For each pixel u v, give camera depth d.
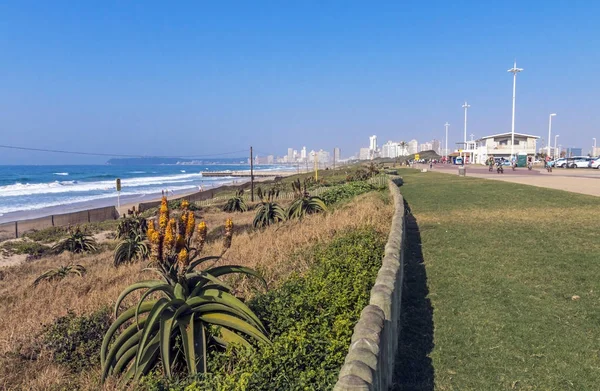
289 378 3.74
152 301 5.11
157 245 4.93
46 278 13.65
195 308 4.82
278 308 5.36
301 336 4.36
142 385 4.40
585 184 26.08
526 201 17.56
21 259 22.75
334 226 11.85
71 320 6.68
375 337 3.58
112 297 8.46
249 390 3.60
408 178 39.06
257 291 6.67
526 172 45.88
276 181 80.44
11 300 11.40
